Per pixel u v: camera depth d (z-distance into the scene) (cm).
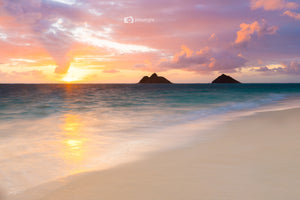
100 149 734
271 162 528
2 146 782
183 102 2777
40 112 1891
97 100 3222
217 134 909
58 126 1212
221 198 361
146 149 716
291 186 397
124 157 636
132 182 445
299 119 1211
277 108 1964
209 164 532
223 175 458
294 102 2645
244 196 366
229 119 1358
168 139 860
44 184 467
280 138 778
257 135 845
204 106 2291
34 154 687
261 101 2861
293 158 553
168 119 1446
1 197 416
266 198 357
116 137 918
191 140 823
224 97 3672
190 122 1297
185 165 534
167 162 567
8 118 1547
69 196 405
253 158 564
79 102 2894
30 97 3981
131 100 3183
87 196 397
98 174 504
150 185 425
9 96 4269
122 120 1418
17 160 629
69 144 803
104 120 1423
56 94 5128
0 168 568
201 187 405
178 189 401
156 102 2794
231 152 627
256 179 432
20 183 477
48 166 578
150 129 1097
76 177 495
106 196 391
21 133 1017
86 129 1109
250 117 1391
